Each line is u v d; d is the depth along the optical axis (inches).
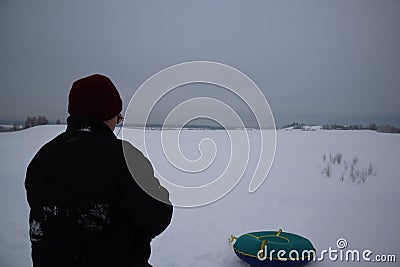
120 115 54.5
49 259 43.9
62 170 44.5
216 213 230.1
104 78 51.3
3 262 140.5
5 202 245.3
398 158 486.6
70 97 49.9
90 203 43.0
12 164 438.3
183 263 147.0
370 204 246.7
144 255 48.9
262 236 142.7
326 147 666.2
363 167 414.0
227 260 149.0
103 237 44.2
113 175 43.9
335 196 275.3
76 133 47.3
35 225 44.8
